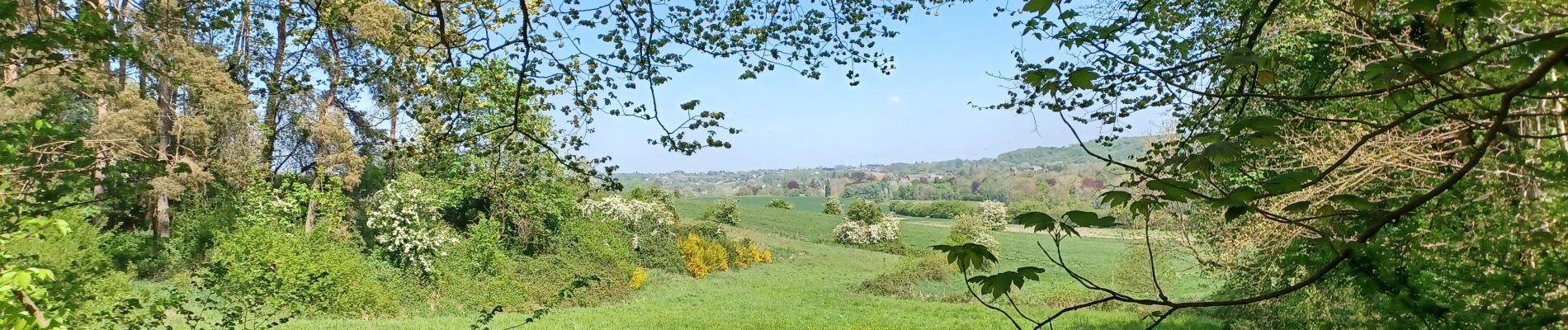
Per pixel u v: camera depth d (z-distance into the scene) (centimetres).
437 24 568
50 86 1105
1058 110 227
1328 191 830
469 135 686
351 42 1207
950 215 9619
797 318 2489
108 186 596
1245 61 228
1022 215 238
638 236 3712
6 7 460
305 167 3097
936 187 12700
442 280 2509
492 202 2897
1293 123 820
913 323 2417
